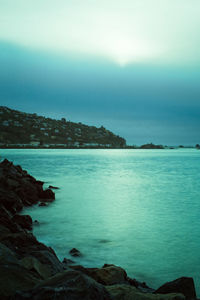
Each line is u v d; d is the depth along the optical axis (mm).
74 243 11469
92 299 3100
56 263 7043
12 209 15852
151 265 9289
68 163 72875
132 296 4672
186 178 40625
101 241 11820
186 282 6254
